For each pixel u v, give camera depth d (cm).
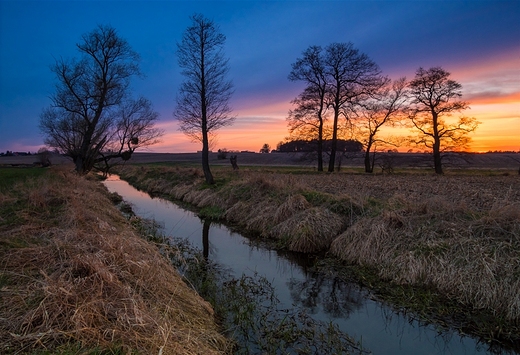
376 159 3725
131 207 1695
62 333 347
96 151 3238
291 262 889
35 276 477
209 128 2002
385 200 1175
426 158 3706
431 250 712
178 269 785
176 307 482
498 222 718
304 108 3491
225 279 750
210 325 496
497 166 5184
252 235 1151
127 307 412
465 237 703
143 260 557
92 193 1435
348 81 3325
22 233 678
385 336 538
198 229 1253
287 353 477
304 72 3484
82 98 3002
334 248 916
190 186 2075
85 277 449
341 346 495
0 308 390
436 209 882
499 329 532
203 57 1992
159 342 365
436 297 634
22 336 336
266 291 698
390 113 3528
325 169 4222
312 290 713
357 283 741
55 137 3256
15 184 1498
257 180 1533
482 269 619
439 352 496
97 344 343
